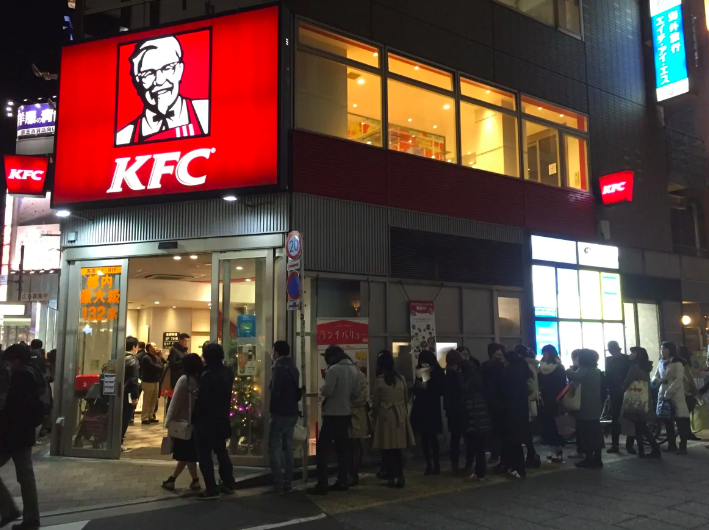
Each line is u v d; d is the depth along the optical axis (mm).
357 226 10094
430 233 11070
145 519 6297
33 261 24125
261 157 9148
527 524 6016
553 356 9617
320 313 9531
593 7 15070
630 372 9656
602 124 14703
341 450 7613
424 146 11344
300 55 9953
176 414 7438
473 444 8547
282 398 7527
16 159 10242
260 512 6562
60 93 10156
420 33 11555
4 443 5805
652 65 16156
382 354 8164
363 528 5953
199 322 17750
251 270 9383
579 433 8969
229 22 9586
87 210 10078
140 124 9734
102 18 10508
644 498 6980
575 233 13531
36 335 22172
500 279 12000
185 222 9656
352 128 10406
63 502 6953
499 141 12578
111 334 9703
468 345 11305
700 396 10531
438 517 6320
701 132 17188
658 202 15656
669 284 15523
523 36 13359
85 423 9555
